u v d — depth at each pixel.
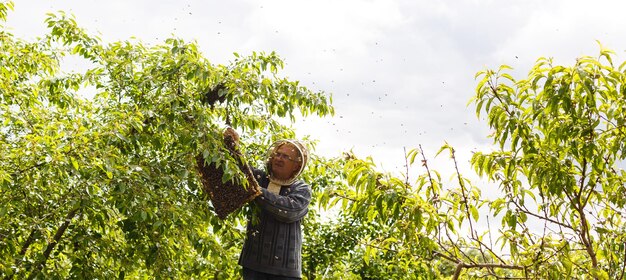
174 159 5.66
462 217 4.87
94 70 6.01
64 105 6.66
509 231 4.84
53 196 5.71
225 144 5.09
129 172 5.07
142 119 5.42
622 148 4.59
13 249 5.29
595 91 4.31
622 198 4.88
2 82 6.06
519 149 4.70
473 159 4.85
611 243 4.91
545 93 4.42
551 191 4.68
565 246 4.68
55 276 5.54
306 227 10.33
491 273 5.04
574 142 4.57
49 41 7.23
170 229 5.65
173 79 5.58
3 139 5.72
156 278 5.60
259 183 5.23
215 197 4.99
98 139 4.99
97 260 5.88
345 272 9.74
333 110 5.85
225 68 5.47
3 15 6.74
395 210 4.66
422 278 9.01
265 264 4.98
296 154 5.13
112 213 5.44
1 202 5.30
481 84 4.69
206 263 6.70
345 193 5.14
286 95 5.71
